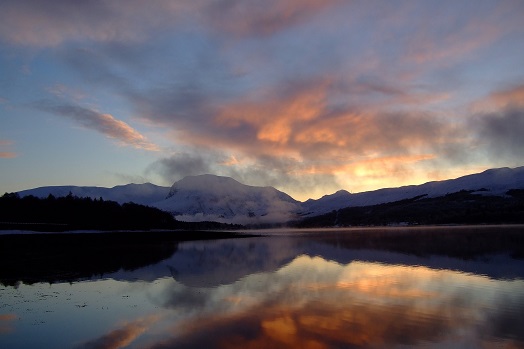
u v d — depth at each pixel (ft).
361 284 83.51
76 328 53.78
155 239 264.31
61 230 267.80
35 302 69.72
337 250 169.48
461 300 66.95
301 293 75.51
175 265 122.31
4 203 333.21
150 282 89.81
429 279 87.51
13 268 115.14
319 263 122.72
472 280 84.89
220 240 275.18
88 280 92.99
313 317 58.13
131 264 124.88
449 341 46.91
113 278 95.66
